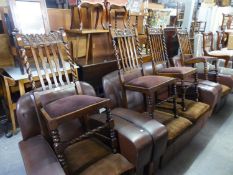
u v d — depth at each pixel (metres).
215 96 2.17
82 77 2.38
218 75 2.67
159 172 1.64
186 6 4.26
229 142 2.05
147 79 1.72
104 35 2.61
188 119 1.90
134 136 1.24
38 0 1.98
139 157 1.23
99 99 1.24
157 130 1.34
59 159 1.11
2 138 2.09
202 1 4.74
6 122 2.27
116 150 1.35
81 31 2.24
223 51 3.36
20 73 1.94
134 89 1.66
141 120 1.41
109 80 1.73
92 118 1.49
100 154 1.33
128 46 1.84
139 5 2.88
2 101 2.29
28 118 1.30
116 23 2.62
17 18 1.87
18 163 1.76
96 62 2.50
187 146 1.98
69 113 1.09
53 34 1.39
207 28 4.71
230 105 2.89
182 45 2.63
